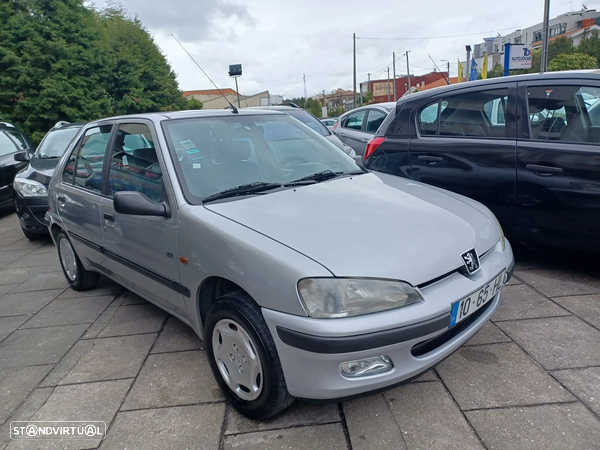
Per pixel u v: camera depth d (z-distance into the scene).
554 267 4.21
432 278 2.24
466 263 2.41
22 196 6.50
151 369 3.08
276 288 2.18
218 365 2.62
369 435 2.32
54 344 3.57
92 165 3.89
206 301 2.76
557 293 3.69
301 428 2.41
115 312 4.05
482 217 2.85
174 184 2.85
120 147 3.52
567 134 3.77
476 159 4.23
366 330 2.05
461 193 4.36
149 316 3.91
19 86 19.16
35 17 19.86
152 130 3.15
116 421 2.60
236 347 2.46
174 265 2.85
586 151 3.62
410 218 2.58
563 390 2.55
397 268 2.18
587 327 3.16
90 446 2.42
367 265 2.15
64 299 4.47
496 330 3.21
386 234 2.38
